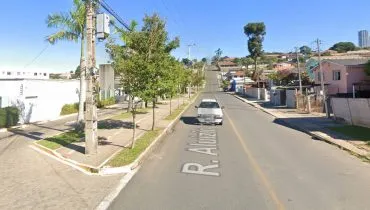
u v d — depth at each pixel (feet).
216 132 76.74
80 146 55.83
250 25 432.25
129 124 86.33
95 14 52.26
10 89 118.52
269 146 59.16
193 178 38.34
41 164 44.93
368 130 74.23
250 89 262.88
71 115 119.75
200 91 356.38
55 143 59.00
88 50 48.98
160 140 65.31
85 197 31.76
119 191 33.58
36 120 102.17
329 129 77.25
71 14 77.56
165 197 31.71
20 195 32.27
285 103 158.81
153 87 55.72
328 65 151.43
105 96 170.81
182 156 50.65
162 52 62.28
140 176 39.24
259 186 35.27
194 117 111.65
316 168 43.32
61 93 135.23
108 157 47.55
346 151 54.75
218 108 91.76
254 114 122.01
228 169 42.57
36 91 123.54
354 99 80.74
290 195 32.42
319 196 32.17
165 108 142.31
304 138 68.39
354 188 34.78
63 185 35.60
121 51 60.29
